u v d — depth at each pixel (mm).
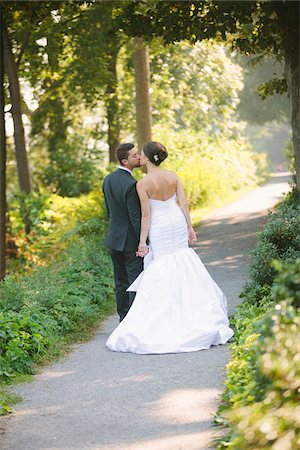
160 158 10992
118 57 34656
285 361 6062
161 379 8852
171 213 10836
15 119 26547
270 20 19031
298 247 11797
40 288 13039
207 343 10094
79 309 12133
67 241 24938
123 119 37000
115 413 7785
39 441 7125
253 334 9141
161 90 38219
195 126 42656
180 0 18828
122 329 10453
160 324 10312
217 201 33531
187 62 39312
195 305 10430
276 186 47875
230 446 6250
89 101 31078
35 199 27938
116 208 11664
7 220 26469
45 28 26297
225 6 18453
